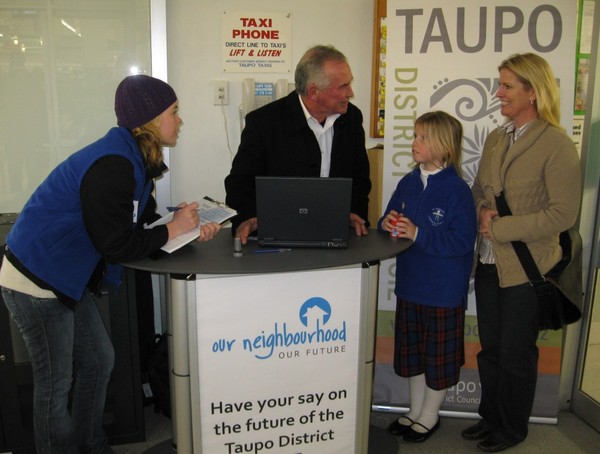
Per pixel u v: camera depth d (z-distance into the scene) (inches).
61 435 67.5
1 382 79.5
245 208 77.5
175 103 63.3
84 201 57.1
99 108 98.0
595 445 88.0
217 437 64.6
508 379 81.7
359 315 65.6
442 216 76.4
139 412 86.6
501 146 77.5
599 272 91.4
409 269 80.8
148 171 63.4
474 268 85.8
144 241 58.5
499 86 80.3
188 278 58.4
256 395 64.3
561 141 71.4
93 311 71.8
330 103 74.5
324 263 59.9
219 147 103.0
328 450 69.4
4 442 81.6
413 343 83.5
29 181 99.3
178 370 61.7
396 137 89.7
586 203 90.3
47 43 94.7
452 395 95.7
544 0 83.8
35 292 62.0
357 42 101.0
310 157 79.5
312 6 99.3
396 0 86.3
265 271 57.1
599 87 86.6
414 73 87.6
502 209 76.5
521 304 77.4
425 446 87.4
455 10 85.5
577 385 97.0
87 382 72.4
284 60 100.5
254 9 98.6
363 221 78.2
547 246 75.9
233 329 61.5
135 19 95.2
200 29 98.6
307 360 65.0
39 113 96.9
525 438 87.5
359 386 68.2
